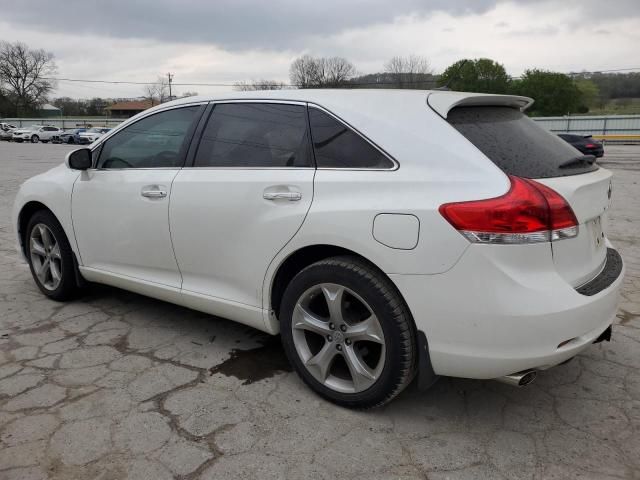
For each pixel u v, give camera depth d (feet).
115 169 12.29
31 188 14.10
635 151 93.91
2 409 9.12
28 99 257.96
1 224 25.08
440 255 7.68
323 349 9.21
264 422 8.82
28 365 10.68
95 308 13.82
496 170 7.82
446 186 7.85
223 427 8.67
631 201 33.53
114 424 8.71
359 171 8.65
